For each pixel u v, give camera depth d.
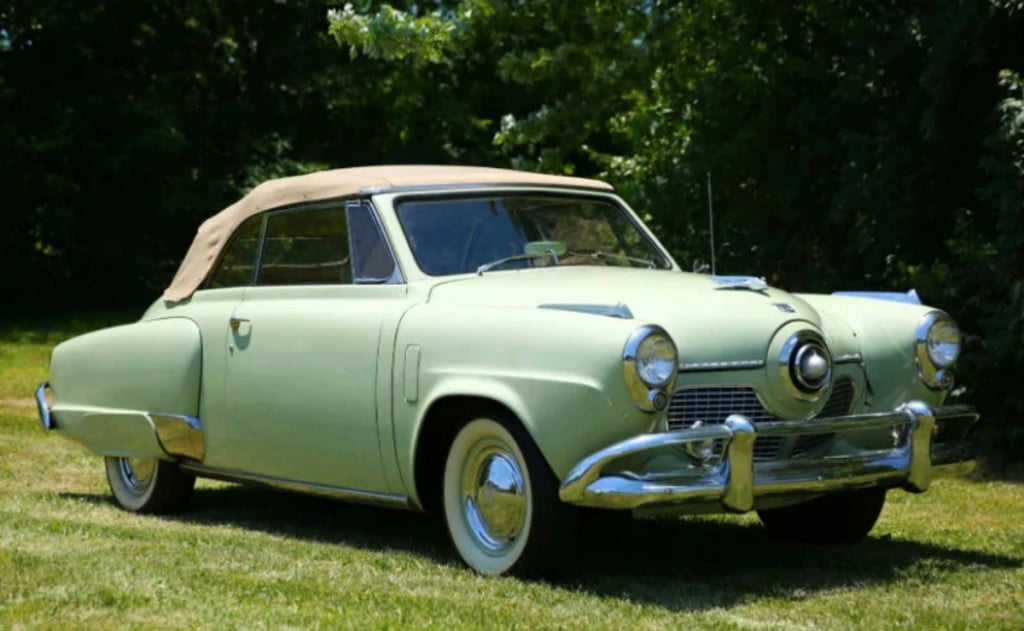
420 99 30.89
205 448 7.62
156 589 5.60
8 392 15.12
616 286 6.36
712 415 5.90
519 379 5.86
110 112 27.36
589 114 15.63
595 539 7.25
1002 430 10.44
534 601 5.55
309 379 6.89
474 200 7.12
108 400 8.12
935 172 11.66
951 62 10.86
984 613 5.52
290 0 29.41
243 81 30.50
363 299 6.83
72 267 28.69
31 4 26.14
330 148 32.03
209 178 29.05
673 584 6.05
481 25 15.33
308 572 6.07
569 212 7.39
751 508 5.98
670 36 14.60
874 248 12.06
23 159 26.50
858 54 12.16
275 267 7.41
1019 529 7.70
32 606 5.27
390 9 14.27
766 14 13.89
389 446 6.48
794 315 6.16
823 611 5.49
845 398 6.41
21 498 8.48
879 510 7.05
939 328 6.64
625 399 5.58
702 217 14.45
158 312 8.10
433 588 5.78
